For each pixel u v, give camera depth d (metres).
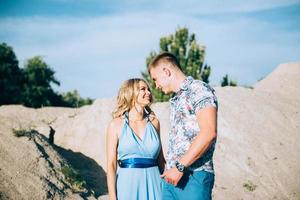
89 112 12.19
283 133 11.54
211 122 2.56
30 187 6.30
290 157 10.39
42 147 8.05
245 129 11.29
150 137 3.55
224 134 11.07
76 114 13.12
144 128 3.59
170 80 2.89
